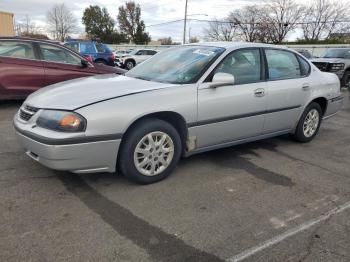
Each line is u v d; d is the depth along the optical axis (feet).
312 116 18.84
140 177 12.70
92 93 12.44
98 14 241.96
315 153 17.42
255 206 11.75
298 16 191.31
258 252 9.30
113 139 11.75
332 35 185.88
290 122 17.66
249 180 13.82
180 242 9.60
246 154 16.81
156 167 13.08
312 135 19.21
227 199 12.16
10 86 25.05
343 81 46.06
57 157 11.27
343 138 20.39
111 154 11.91
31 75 25.53
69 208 11.10
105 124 11.53
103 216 10.72
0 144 16.72
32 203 11.32
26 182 12.75
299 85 17.47
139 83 13.71
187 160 15.67
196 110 13.53
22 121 12.71
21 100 27.86
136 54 88.43
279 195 12.63
